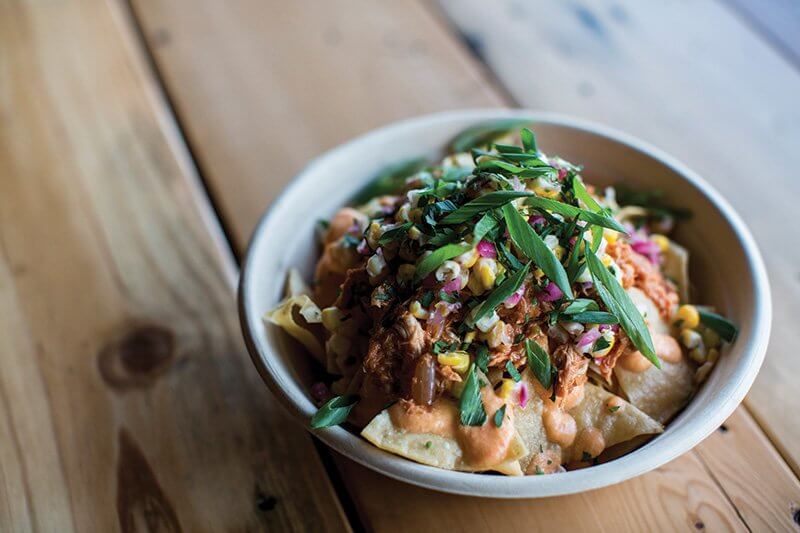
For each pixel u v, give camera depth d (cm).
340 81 53
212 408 38
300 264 39
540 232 32
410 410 31
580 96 51
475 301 31
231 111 52
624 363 34
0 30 59
